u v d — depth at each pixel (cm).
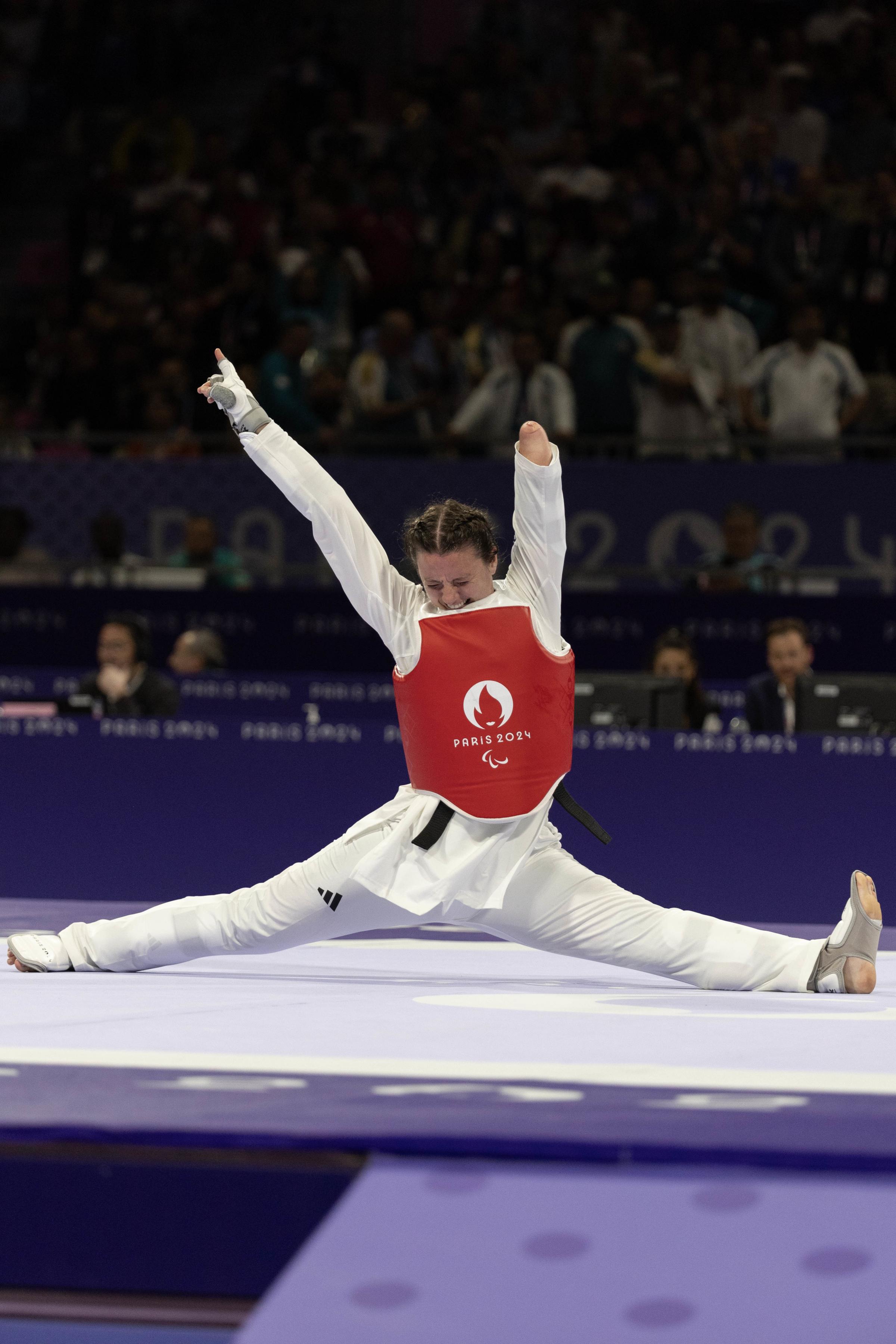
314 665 2309
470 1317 425
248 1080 570
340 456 2505
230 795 1491
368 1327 424
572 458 2612
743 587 2325
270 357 2752
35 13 4019
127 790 1499
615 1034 673
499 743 774
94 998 766
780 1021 715
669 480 2448
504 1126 507
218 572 2409
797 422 2650
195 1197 519
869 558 2414
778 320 2938
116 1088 556
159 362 3059
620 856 1458
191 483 2484
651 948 806
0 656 2345
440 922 793
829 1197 471
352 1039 652
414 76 3731
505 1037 661
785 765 1434
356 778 1478
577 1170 490
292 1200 513
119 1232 523
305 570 2391
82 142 3894
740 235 3025
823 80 3400
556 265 3127
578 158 3303
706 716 1745
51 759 1505
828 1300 430
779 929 1291
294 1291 438
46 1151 525
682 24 3625
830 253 2950
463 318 3059
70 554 2506
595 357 2667
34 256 3688
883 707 1532
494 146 3328
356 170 3450
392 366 2748
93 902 1461
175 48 3975
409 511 2441
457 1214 466
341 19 4012
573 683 801
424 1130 501
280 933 814
